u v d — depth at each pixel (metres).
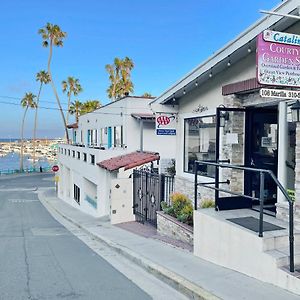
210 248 7.19
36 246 10.66
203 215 7.46
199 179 11.06
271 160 8.73
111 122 26.17
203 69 9.77
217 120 8.81
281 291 5.21
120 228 14.27
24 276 7.02
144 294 5.83
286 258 5.52
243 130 9.09
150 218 14.52
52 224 17.80
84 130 34.75
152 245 9.60
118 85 52.16
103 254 9.23
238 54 8.62
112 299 5.62
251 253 5.98
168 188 13.32
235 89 8.92
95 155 21.48
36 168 74.31
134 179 16.31
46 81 59.91
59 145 36.94
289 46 6.21
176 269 6.72
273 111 9.03
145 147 23.20
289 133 7.72
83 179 24.86
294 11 6.58
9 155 180.50
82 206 25.12
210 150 10.61
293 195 7.32
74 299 5.64
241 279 5.86
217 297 5.07
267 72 6.09
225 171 9.41
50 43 53.88
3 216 22.19
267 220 7.12
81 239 12.16
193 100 11.42
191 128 11.73
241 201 8.05
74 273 7.22
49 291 6.05
